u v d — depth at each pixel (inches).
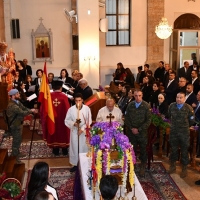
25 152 335.9
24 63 553.6
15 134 299.0
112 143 185.5
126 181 185.0
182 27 629.9
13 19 587.8
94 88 535.5
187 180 280.7
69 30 609.0
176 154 288.2
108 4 622.2
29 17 599.5
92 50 527.2
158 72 561.3
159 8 614.5
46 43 608.1
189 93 346.3
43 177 153.9
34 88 452.4
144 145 281.1
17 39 603.2
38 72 464.1
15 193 221.5
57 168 301.7
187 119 276.7
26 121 417.7
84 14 517.0
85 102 347.3
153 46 626.8
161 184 273.4
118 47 628.7
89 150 230.4
